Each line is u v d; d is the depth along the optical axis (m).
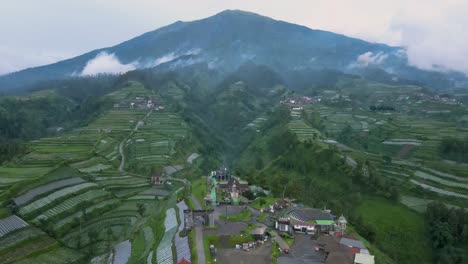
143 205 143.25
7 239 100.38
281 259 78.56
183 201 125.69
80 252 104.88
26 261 94.44
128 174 181.12
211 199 120.81
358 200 145.88
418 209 138.75
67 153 187.00
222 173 157.25
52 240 107.19
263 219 103.00
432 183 157.38
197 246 83.50
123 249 106.12
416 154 191.62
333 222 97.31
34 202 122.56
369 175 159.00
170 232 101.81
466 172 162.25
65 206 127.94
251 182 150.50
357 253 80.50
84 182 153.12
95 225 124.44
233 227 96.00
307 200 130.50
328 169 173.62
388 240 122.31
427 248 120.19
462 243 121.44
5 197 119.75
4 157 169.38
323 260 78.69
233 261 76.75
